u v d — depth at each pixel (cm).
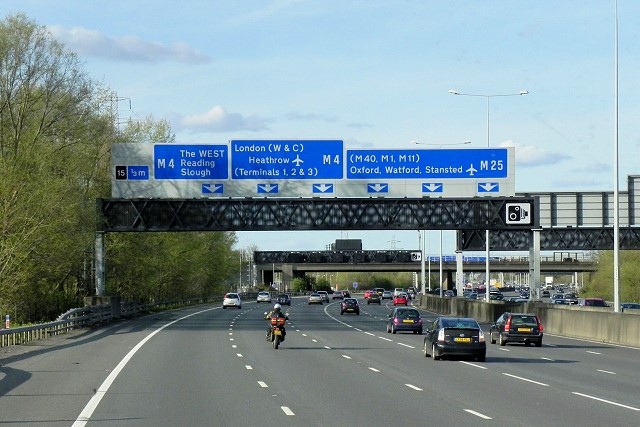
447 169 6250
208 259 12600
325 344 4522
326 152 6250
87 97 7175
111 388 2355
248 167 6250
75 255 6438
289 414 1852
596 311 5291
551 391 2380
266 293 14612
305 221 6241
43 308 6644
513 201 6262
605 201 8262
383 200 6238
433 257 17275
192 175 6275
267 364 3206
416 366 3222
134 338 4819
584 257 15250
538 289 6481
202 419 1766
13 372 2839
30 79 6888
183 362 3259
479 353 3500
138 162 6309
